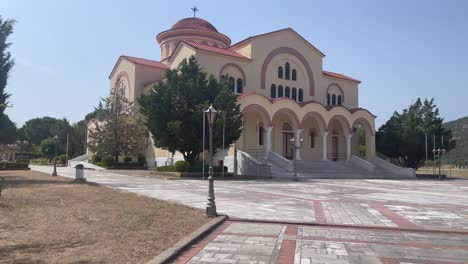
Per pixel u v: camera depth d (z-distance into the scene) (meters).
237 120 30.95
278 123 44.00
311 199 17.84
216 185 24.19
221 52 40.31
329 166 39.56
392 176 39.97
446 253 8.41
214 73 39.69
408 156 50.00
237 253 8.12
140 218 11.50
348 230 10.86
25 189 19.03
